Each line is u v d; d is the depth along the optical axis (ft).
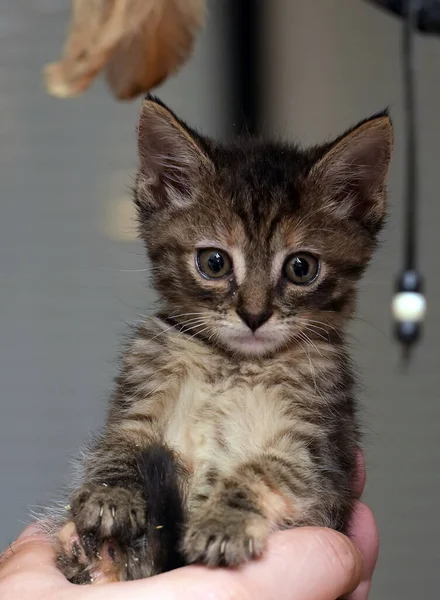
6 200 1.59
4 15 1.55
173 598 0.89
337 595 0.95
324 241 1.12
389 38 1.53
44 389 1.61
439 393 1.55
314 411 1.08
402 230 1.50
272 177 1.14
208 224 1.12
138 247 1.48
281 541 0.95
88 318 1.59
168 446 1.03
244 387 1.09
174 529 0.96
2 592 0.93
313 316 1.12
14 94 1.57
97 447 1.08
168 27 1.11
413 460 1.56
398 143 1.52
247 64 1.54
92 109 1.57
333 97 1.55
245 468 1.02
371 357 1.53
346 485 1.07
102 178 1.58
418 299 1.27
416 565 1.57
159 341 1.12
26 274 1.60
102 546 0.99
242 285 1.10
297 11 1.53
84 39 1.09
